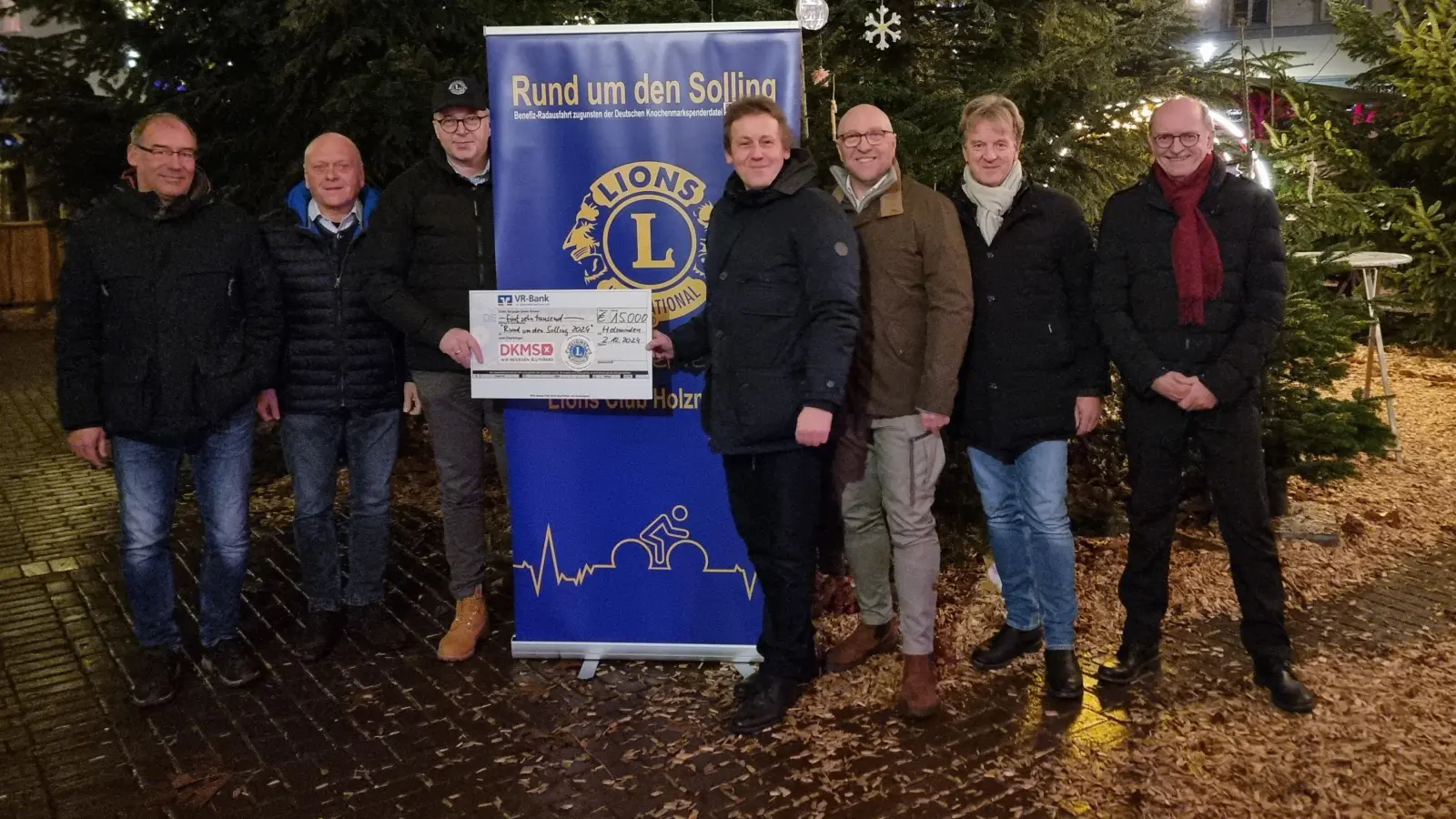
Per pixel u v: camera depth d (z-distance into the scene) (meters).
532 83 3.63
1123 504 5.35
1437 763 3.22
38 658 4.28
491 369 3.64
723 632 3.98
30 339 12.22
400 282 3.80
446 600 4.82
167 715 3.77
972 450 3.80
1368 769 3.20
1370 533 5.29
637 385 3.60
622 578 3.99
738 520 3.56
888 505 3.58
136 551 3.77
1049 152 4.51
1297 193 5.90
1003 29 4.88
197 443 3.81
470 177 3.87
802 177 3.27
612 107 3.62
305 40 5.55
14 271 13.43
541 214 3.70
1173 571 4.79
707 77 3.58
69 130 5.59
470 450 4.07
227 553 3.96
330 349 4.02
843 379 3.19
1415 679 3.76
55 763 3.47
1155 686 3.76
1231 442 3.53
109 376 3.62
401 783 3.30
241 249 3.77
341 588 4.89
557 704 3.77
